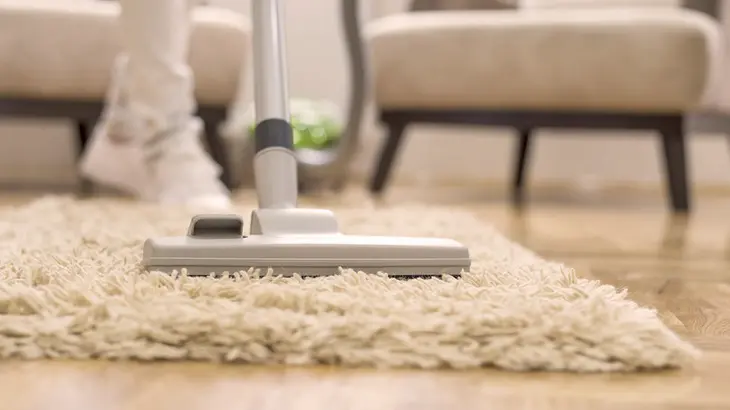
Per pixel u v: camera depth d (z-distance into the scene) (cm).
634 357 61
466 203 239
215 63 232
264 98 90
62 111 223
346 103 346
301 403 53
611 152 350
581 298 70
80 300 67
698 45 214
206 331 62
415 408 52
